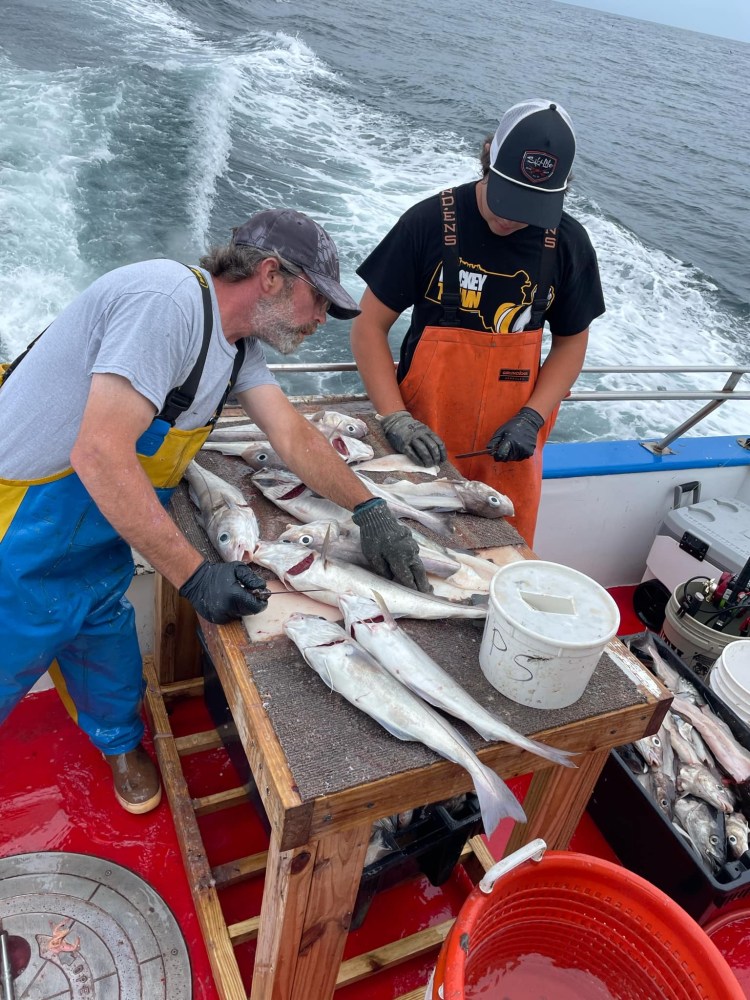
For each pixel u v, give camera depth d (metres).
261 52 19.73
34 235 8.43
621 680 1.64
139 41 17.52
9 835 2.10
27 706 2.48
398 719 1.37
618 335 10.39
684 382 9.63
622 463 3.36
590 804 2.44
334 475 1.89
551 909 1.64
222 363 1.60
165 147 11.50
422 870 2.06
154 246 9.16
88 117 11.48
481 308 2.42
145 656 2.60
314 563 1.74
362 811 1.31
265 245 1.49
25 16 16.30
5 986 1.74
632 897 1.55
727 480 3.66
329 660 1.43
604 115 25.14
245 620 1.61
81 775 2.29
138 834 2.15
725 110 32.81
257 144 13.59
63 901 1.94
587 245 2.44
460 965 1.33
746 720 2.50
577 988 1.68
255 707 1.40
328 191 12.34
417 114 18.25
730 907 2.22
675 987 1.52
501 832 2.39
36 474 1.59
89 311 1.49
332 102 17.69
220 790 2.35
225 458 2.23
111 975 1.80
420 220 2.35
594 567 3.69
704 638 2.98
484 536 2.08
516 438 2.42
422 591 1.77
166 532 1.51
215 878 1.97
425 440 2.33
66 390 1.53
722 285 12.80
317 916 1.46
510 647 1.44
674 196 17.75
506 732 1.41
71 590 1.77
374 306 2.51
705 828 2.20
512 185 2.06
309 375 8.25
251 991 1.69
